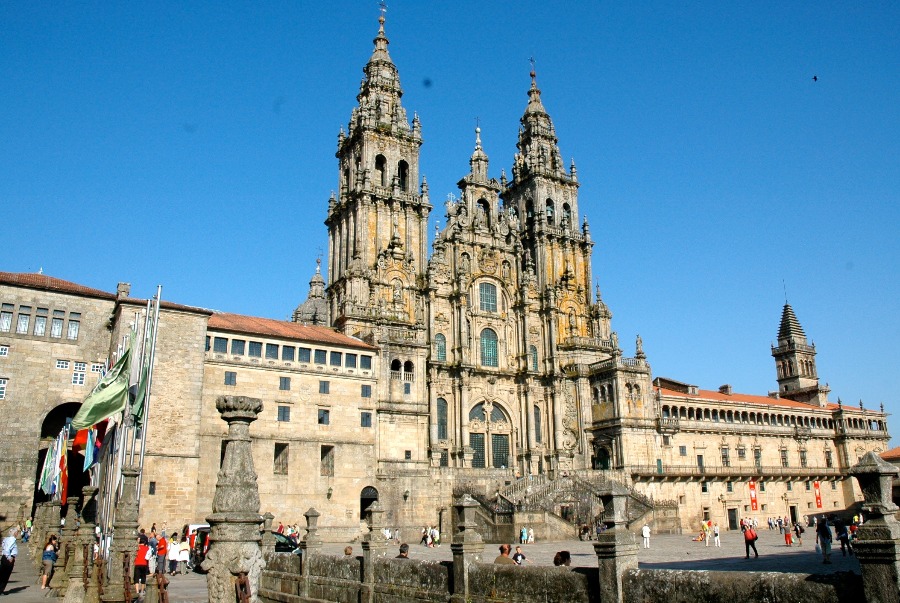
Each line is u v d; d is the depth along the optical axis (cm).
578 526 7412
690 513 9562
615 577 1752
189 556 4638
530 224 10650
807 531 9250
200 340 6512
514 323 9912
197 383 6397
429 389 8888
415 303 9188
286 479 6850
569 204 10875
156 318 5009
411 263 9231
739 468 10156
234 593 1861
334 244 9700
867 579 1346
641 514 8119
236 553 1895
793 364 12988
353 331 8431
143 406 4800
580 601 1880
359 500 7219
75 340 6681
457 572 2244
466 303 9475
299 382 7162
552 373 9675
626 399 9419
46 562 3603
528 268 10200
